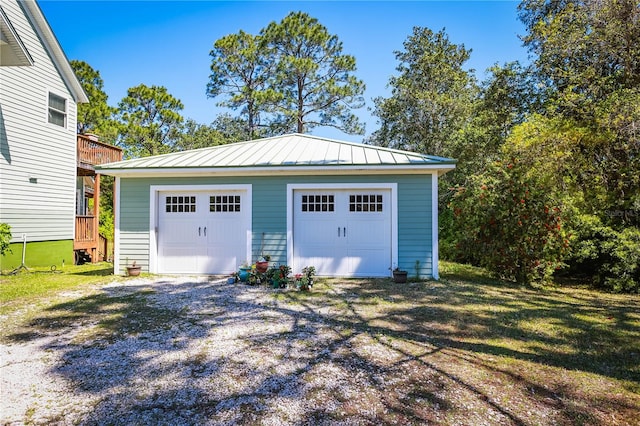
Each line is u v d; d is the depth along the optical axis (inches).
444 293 272.4
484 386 122.6
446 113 674.8
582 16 404.5
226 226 354.6
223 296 260.5
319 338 170.9
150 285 303.3
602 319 208.5
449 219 557.0
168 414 105.3
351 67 914.1
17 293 272.4
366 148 398.6
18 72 419.2
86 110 934.4
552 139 362.0
